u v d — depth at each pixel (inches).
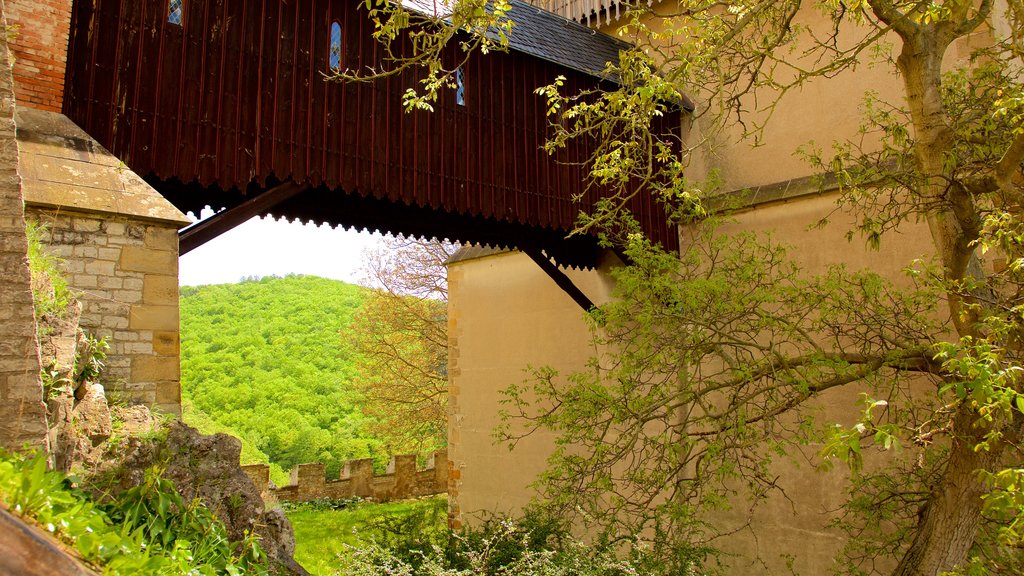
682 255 417.7
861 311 278.1
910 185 259.8
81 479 152.6
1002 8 326.0
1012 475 136.5
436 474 784.9
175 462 176.6
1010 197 193.0
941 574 184.4
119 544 99.9
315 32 292.5
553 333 490.0
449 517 540.7
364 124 302.8
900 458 313.0
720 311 275.1
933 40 213.0
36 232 194.4
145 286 212.1
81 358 184.4
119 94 240.7
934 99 210.2
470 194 334.3
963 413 197.5
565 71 380.8
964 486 202.2
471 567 230.2
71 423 157.9
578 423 298.7
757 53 233.1
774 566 366.9
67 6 223.6
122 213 208.5
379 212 361.7
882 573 327.3
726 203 346.0
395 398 740.7
